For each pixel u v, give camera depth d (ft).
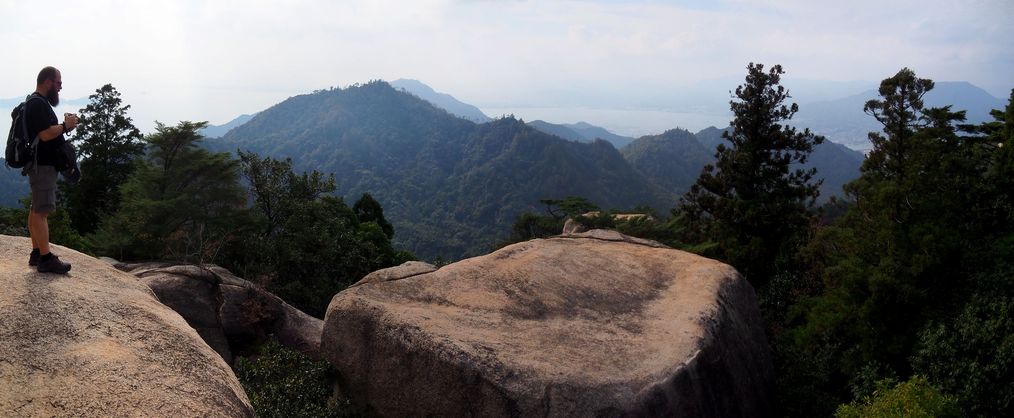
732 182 84.84
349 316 35.63
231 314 51.29
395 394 33.04
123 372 15.85
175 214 94.63
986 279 45.60
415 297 37.37
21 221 87.35
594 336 34.68
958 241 47.80
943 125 65.10
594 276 43.29
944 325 42.96
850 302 50.29
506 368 29.96
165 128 103.81
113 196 128.16
